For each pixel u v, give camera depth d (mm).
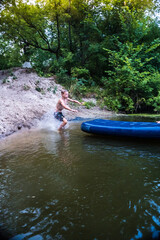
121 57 8422
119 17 10297
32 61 10305
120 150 3061
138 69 9164
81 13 10266
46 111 6199
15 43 10750
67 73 10391
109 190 1833
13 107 5535
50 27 10391
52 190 1860
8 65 11297
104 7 10203
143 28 9406
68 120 5875
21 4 8844
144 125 3752
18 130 4609
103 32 11016
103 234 1273
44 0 8953
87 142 3541
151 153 2904
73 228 1336
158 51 9805
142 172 2225
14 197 1751
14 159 2717
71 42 10664
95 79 10781
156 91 8492
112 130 3709
